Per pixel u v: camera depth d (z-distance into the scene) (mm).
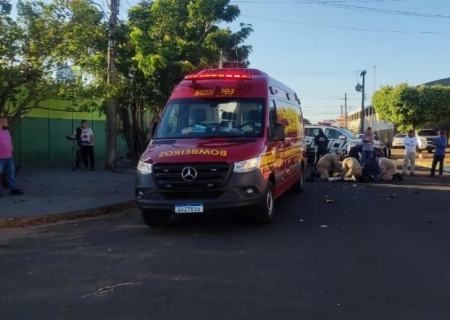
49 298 5391
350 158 16547
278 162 9773
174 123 9508
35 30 12703
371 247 7355
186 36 21609
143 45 18859
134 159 22078
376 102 45094
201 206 8094
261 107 9445
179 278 5980
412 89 41219
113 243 7949
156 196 8250
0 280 6086
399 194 13195
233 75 9938
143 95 21172
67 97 14359
